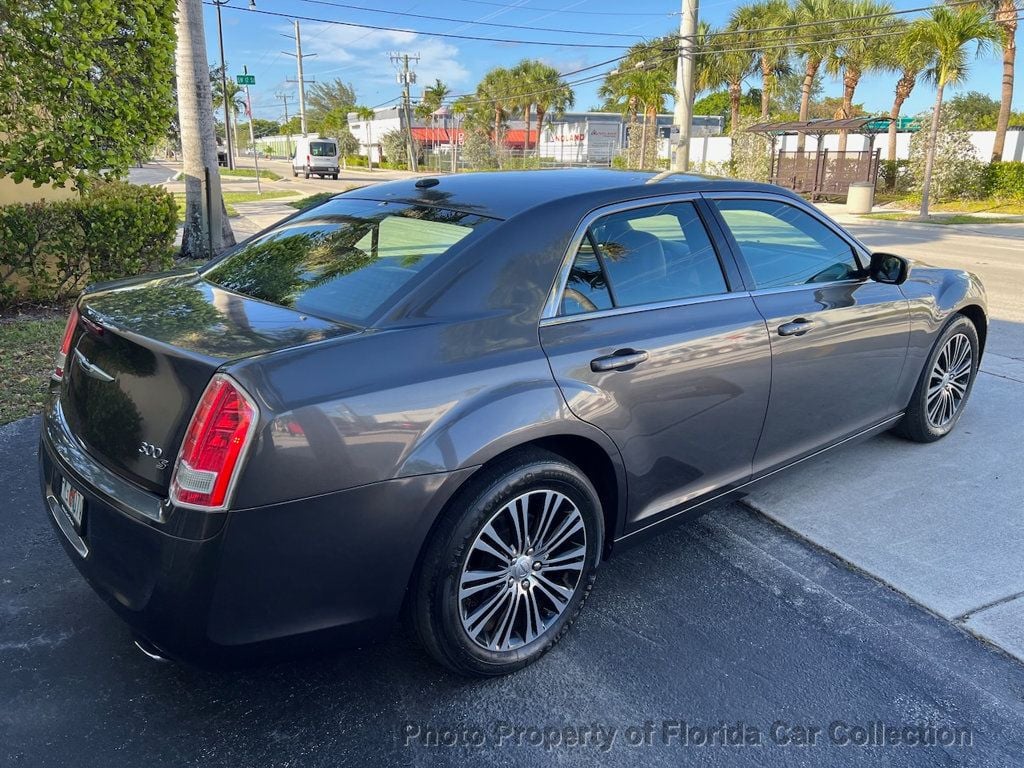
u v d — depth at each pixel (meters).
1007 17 28.45
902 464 4.41
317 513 2.19
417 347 2.40
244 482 2.09
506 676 2.73
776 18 36.75
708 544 3.62
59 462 2.54
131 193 8.91
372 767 2.34
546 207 2.85
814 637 2.95
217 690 2.64
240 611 2.19
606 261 2.91
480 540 2.50
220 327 2.45
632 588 3.26
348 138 81.19
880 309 3.84
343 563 2.27
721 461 3.28
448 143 72.88
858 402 3.91
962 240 17.28
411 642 2.91
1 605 3.07
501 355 2.53
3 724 2.47
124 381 2.35
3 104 6.72
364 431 2.22
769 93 38.66
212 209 12.01
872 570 3.38
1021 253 14.70
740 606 3.14
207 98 11.73
